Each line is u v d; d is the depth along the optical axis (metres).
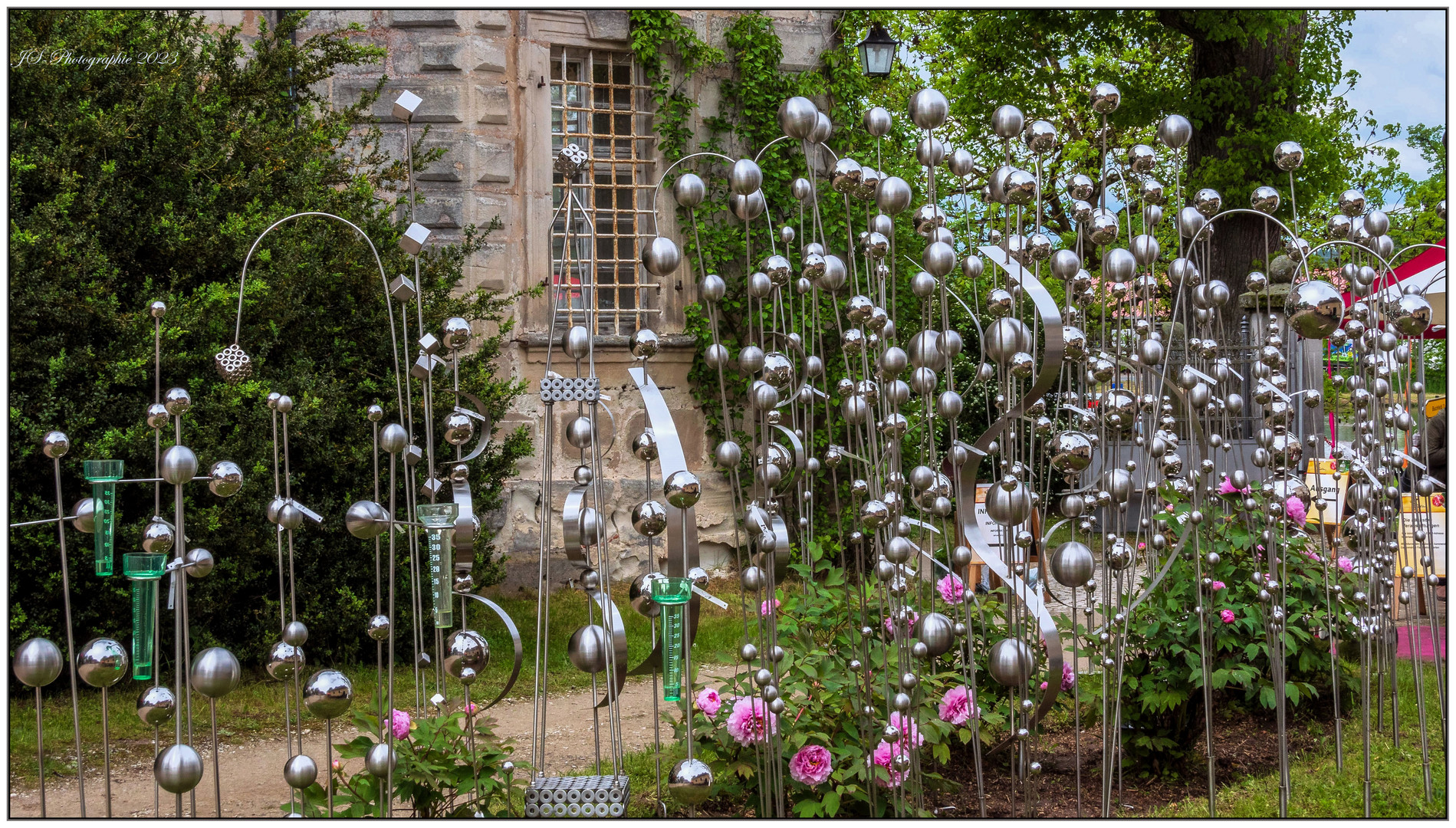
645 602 2.26
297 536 5.73
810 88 8.89
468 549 2.57
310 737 4.72
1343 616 3.72
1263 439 3.32
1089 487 2.74
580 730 4.64
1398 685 3.71
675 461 2.22
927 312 2.60
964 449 2.48
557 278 8.54
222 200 5.86
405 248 2.59
